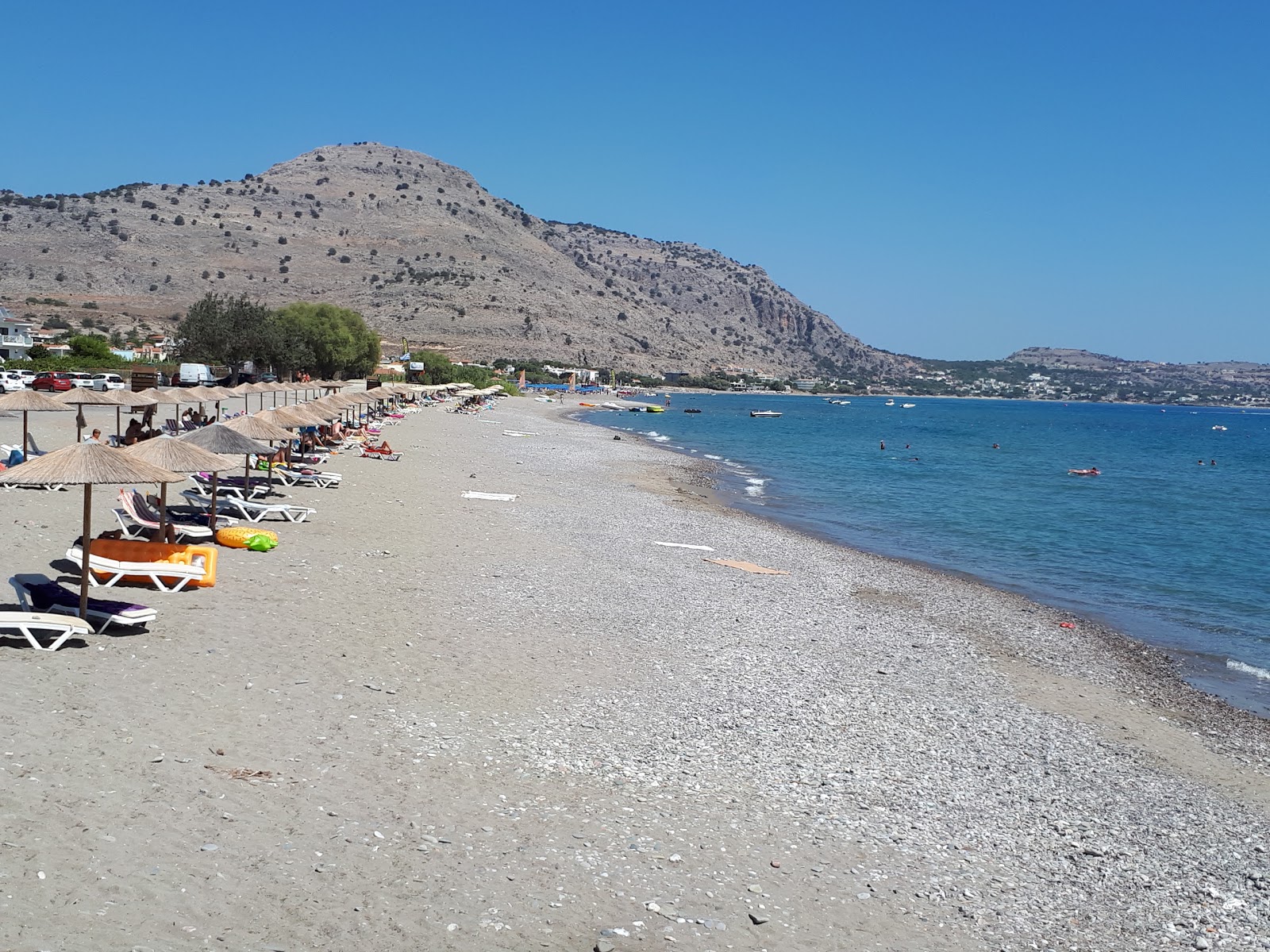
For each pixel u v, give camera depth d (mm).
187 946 6398
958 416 181125
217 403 37750
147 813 8094
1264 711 15773
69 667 11469
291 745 10031
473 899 7535
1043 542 33281
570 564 21891
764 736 12188
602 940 7164
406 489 31766
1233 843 10477
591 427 86938
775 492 44531
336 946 6676
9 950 6000
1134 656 18656
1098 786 11781
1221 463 80938
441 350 189250
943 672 16156
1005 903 8711
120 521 17844
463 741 10820
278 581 17078
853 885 8664
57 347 96750
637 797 9945
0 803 7848
